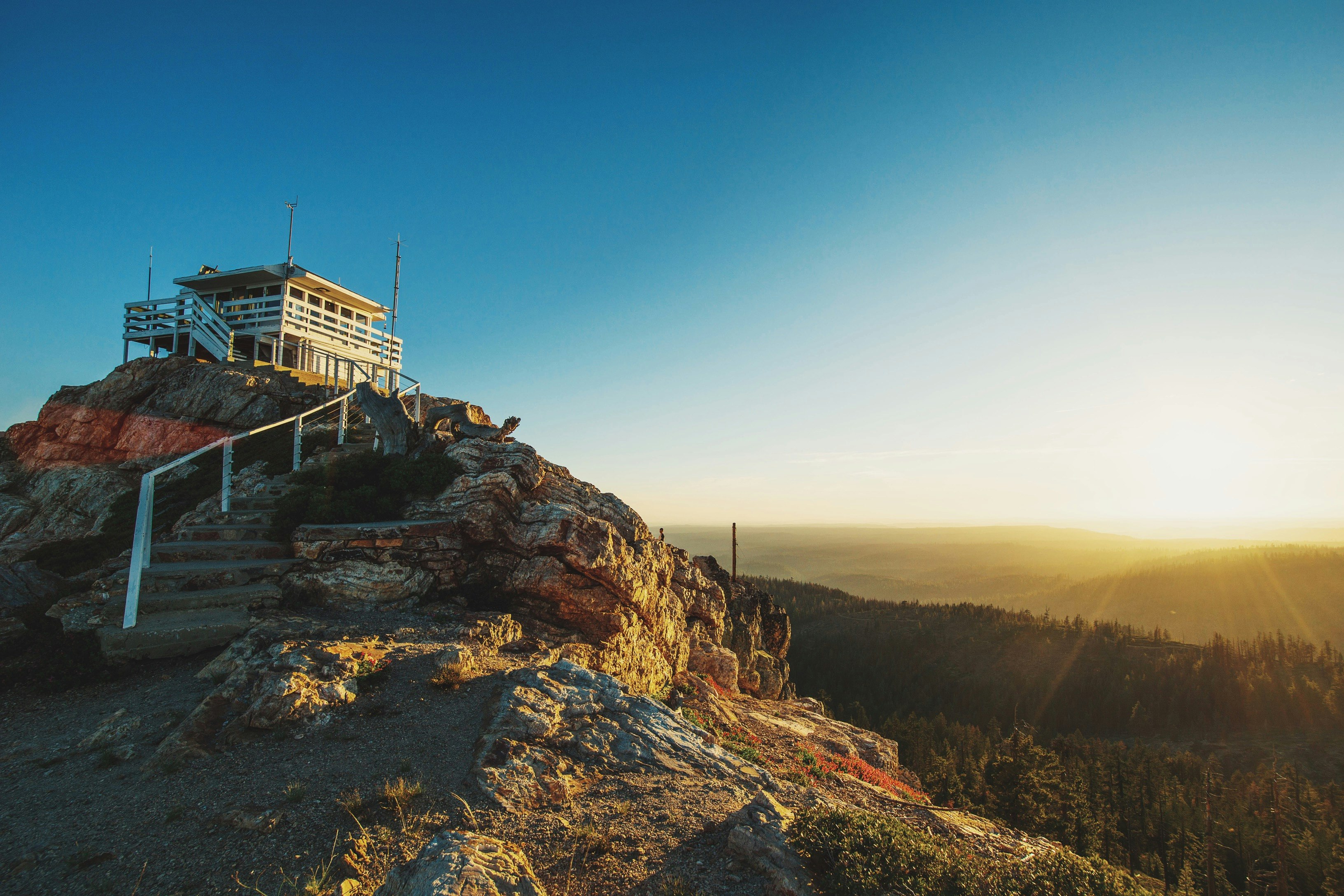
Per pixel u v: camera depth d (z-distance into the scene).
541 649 13.16
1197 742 127.19
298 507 15.30
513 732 8.38
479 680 10.50
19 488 26.98
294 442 20.14
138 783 7.20
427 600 14.86
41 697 9.56
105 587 11.45
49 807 6.75
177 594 11.73
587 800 7.49
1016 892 6.24
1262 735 127.62
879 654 176.00
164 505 20.95
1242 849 61.91
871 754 23.52
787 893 5.74
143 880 5.56
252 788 7.04
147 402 28.84
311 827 6.33
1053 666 170.88
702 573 36.88
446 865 4.91
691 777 8.52
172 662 10.69
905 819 10.60
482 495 16.94
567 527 17.00
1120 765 74.75
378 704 9.22
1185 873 53.31
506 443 20.12
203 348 34.16
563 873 5.87
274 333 32.91
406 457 19.11
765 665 34.56
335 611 13.16
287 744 8.08
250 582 12.85
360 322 37.28
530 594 16.62
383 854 5.94
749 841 6.48
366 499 16.36
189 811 6.62
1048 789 48.41
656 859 6.33
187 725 8.28
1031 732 105.81
